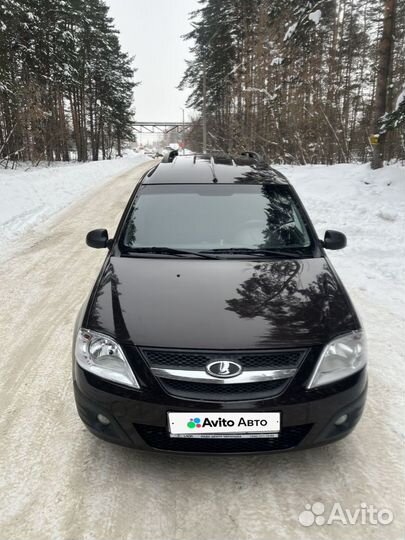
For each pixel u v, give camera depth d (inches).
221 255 127.3
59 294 219.0
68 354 157.8
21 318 189.9
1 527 87.4
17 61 1091.9
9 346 164.1
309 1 785.6
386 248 284.8
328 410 92.4
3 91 952.3
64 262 273.7
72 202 510.6
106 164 1103.6
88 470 102.8
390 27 522.3
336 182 521.3
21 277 245.3
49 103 1290.6
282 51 881.5
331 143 946.1
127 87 1999.3
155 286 109.3
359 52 1125.1
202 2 1396.4
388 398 131.0
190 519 89.8
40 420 120.7
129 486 98.2
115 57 1925.4
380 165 541.0
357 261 267.3
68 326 181.6
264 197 148.5
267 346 90.8
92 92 1782.7
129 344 92.6
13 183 563.8
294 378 90.6
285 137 938.7
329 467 104.3
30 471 102.3
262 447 93.2
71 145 1868.8
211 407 88.7
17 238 336.8
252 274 116.1
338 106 934.4
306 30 803.4
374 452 109.0
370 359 154.3
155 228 137.6
